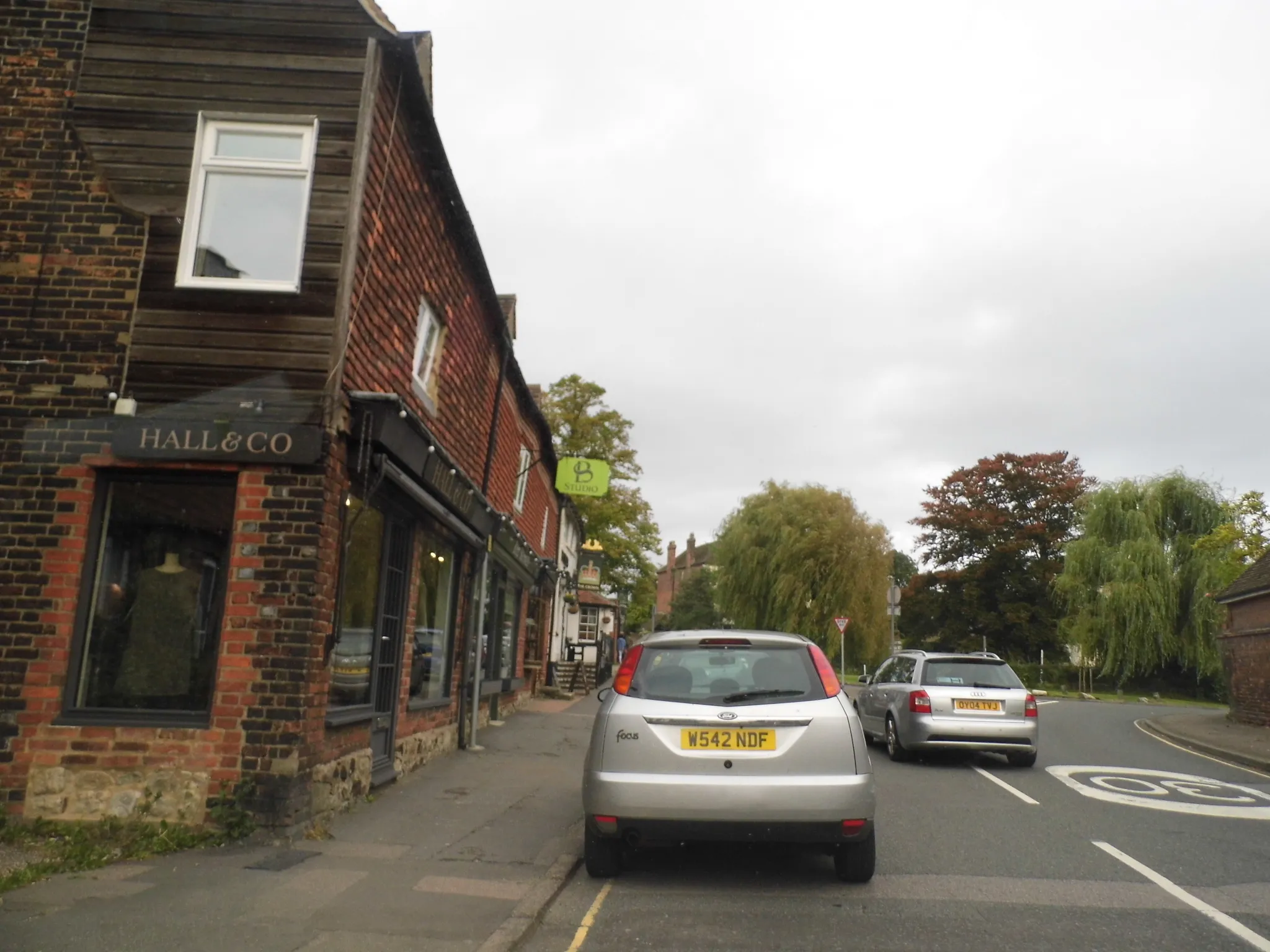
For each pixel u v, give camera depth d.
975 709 12.41
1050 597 48.19
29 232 7.37
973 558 53.34
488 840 7.00
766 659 6.09
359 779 8.24
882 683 14.35
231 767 6.61
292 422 7.07
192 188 7.50
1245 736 17.34
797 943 4.85
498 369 13.86
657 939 4.90
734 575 41.31
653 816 5.55
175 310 7.27
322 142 7.61
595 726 6.07
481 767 10.83
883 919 5.30
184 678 6.86
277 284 7.38
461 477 10.29
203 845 6.36
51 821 6.48
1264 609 19.70
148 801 6.55
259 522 6.92
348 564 8.00
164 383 7.15
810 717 5.72
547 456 21.72
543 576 21.23
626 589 38.97
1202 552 34.06
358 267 7.52
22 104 7.59
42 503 6.91
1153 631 33.38
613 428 34.97
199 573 6.98
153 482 7.09
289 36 7.79
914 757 13.27
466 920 4.98
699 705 5.78
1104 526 36.47
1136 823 8.53
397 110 8.25
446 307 10.59
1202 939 5.03
